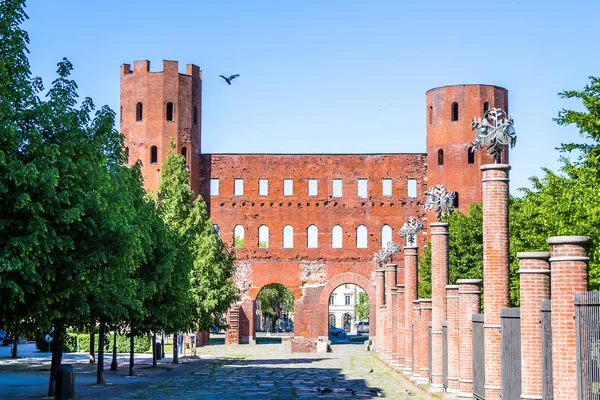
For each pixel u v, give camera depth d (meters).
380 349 62.72
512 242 38.97
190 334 66.62
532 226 34.16
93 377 41.56
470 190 76.94
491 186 23.98
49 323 24.03
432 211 79.88
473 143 24.56
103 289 30.25
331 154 81.88
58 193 22.41
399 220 80.94
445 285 33.59
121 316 38.75
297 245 81.12
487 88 77.75
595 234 23.72
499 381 23.45
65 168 22.62
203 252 56.12
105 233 24.48
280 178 81.81
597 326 15.62
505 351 21.89
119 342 66.06
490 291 23.75
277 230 81.31
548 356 18.20
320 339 77.12
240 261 81.06
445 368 31.64
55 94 24.94
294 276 80.81
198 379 41.44
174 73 79.25
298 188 81.69
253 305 80.75
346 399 31.56
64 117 23.44
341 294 158.88
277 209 81.56
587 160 25.33
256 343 83.88
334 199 81.38
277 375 44.47
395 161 81.44
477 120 24.94
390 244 61.12
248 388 36.44
